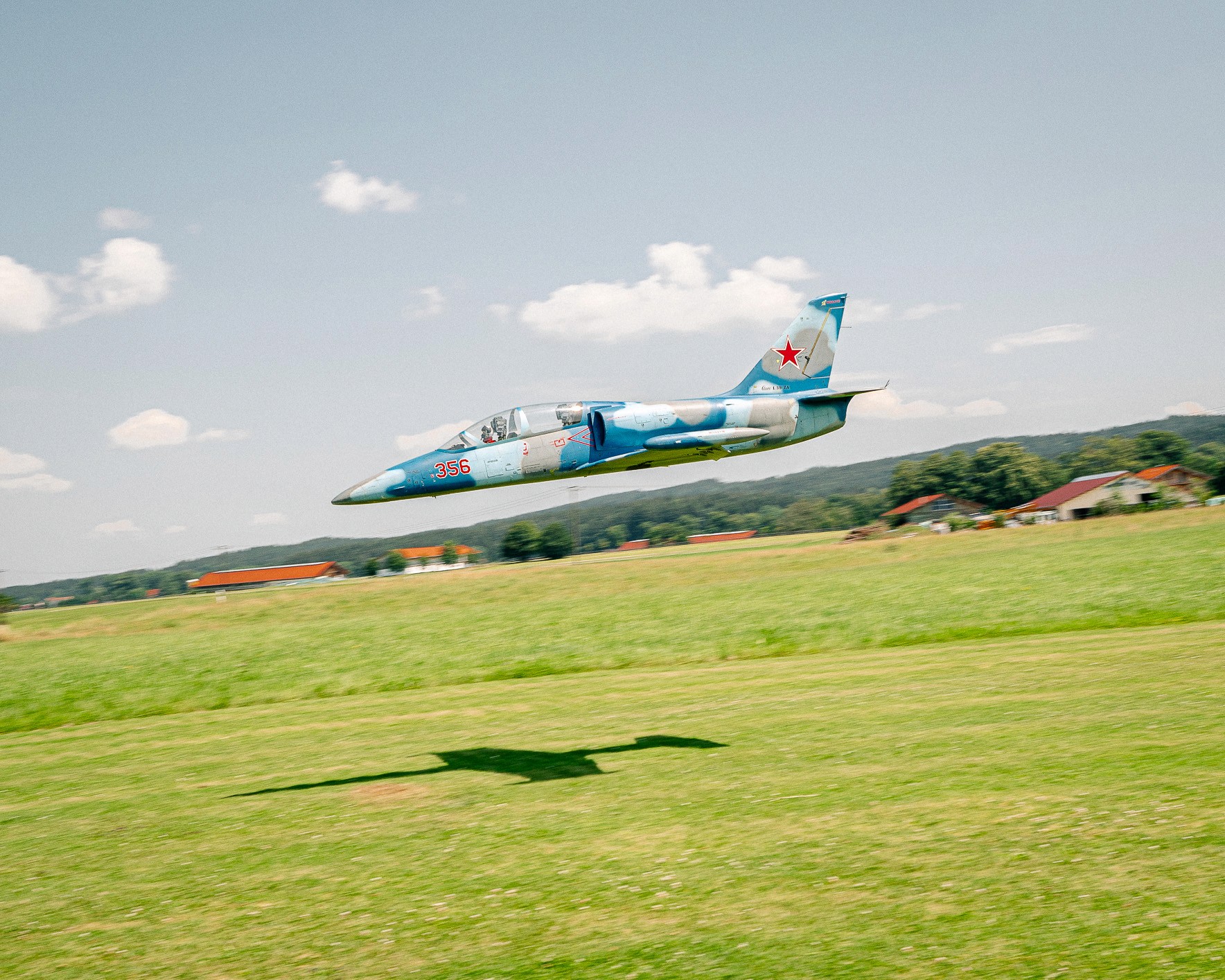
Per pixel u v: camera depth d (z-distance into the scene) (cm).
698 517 18362
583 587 2978
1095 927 327
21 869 533
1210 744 568
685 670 1398
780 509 18425
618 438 2661
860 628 1652
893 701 866
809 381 2992
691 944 347
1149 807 450
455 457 2600
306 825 575
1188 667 901
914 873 396
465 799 606
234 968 362
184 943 393
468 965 346
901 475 11075
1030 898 357
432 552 12450
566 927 374
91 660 1920
